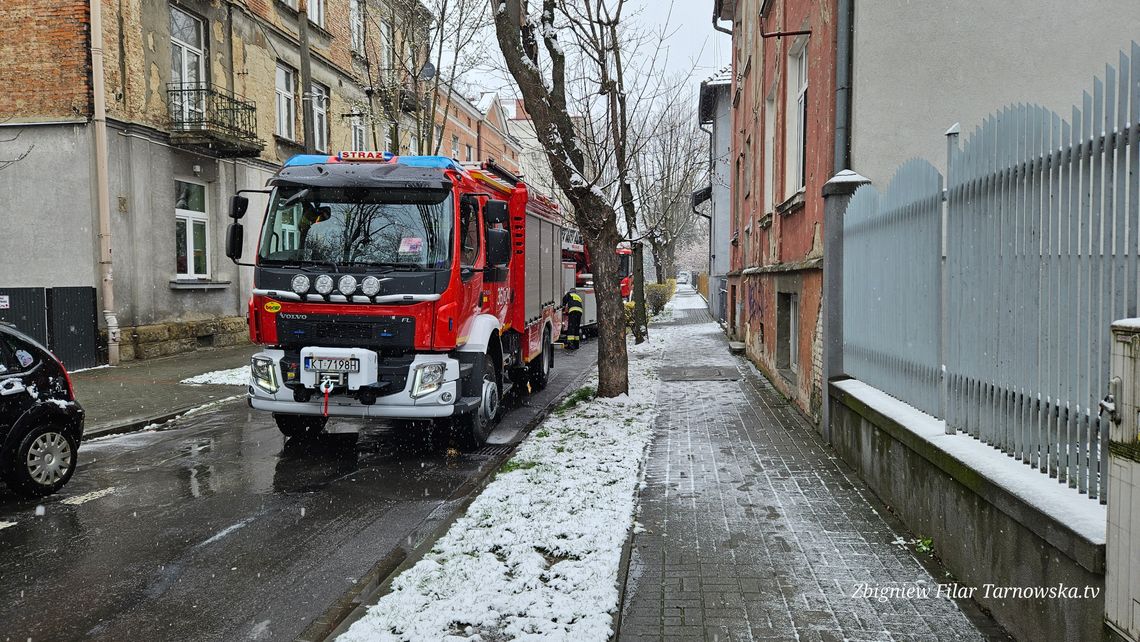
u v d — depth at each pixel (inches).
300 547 202.7
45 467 249.4
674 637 141.9
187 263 693.3
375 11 1001.5
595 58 412.8
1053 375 139.5
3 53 575.8
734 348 695.1
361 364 284.7
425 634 141.0
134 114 606.9
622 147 416.8
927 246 206.7
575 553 182.7
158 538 209.6
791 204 393.7
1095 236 126.0
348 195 303.6
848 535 196.2
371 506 241.1
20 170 580.1
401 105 782.5
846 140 309.1
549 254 514.9
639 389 461.4
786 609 153.1
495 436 353.1
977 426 171.5
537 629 142.9
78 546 202.7
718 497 232.2
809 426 342.3
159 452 319.0
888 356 242.1
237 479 274.7
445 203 301.4
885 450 221.1
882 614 150.1
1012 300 155.2
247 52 762.8
